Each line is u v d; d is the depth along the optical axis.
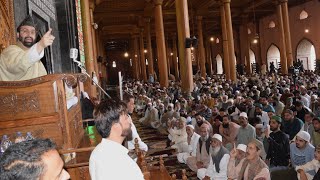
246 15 31.80
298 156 6.13
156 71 47.22
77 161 3.46
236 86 19.84
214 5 28.84
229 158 6.23
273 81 21.33
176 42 44.94
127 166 2.17
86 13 14.25
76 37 11.73
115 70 49.28
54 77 3.13
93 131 5.34
